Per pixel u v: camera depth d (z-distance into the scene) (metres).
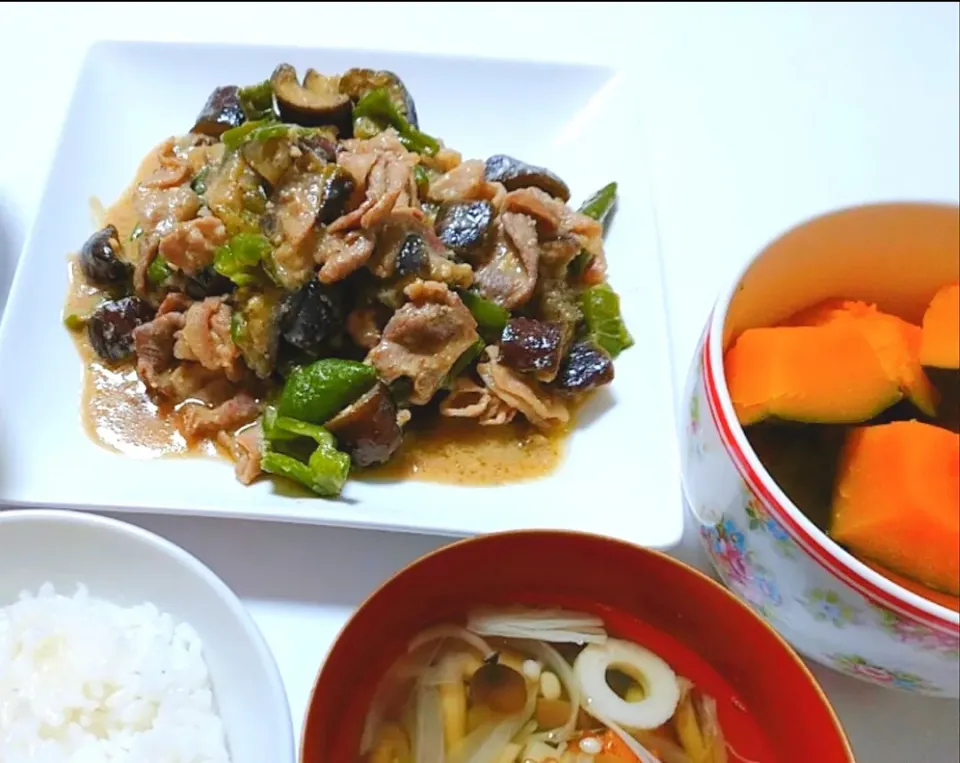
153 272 0.41
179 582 0.33
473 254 0.42
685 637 0.32
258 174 0.41
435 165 0.44
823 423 0.33
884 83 0.53
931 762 0.34
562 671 0.32
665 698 0.32
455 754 0.31
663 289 0.43
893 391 0.34
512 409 0.40
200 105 0.46
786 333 0.34
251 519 0.36
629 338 0.42
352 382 0.38
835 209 0.35
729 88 0.52
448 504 0.37
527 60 0.47
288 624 0.36
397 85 0.44
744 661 0.31
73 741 0.32
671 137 0.50
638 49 0.52
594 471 0.39
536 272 0.41
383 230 0.40
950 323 0.35
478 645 0.32
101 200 0.44
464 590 0.32
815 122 0.51
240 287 0.40
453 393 0.41
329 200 0.40
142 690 0.33
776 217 0.47
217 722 0.32
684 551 0.38
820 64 0.53
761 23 0.54
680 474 0.37
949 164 0.50
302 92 0.43
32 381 0.39
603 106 0.47
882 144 0.50
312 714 0.29
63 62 0.48
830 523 0.32
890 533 0.31
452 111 0.47
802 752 0.30
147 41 0.46
